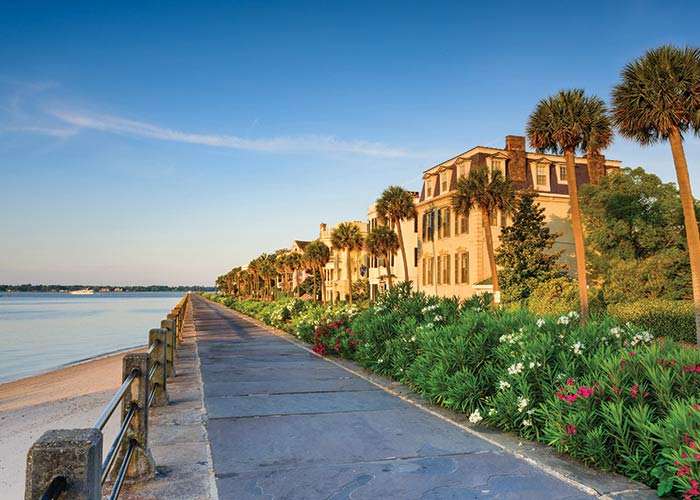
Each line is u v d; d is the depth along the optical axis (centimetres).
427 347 841
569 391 534
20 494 775
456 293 3844
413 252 4672
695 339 1870
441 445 566
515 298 3103
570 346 635
